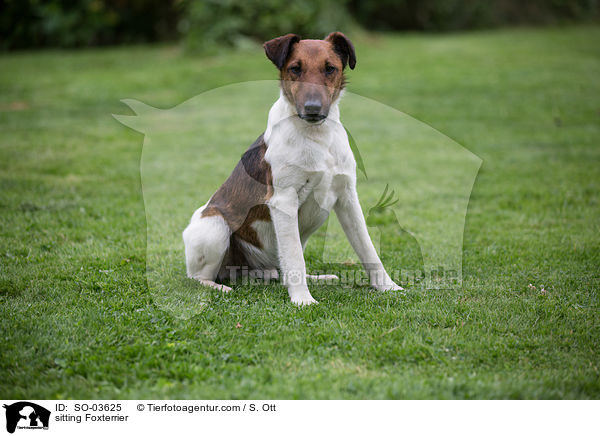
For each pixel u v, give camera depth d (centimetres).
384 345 310
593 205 592
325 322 342
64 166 734
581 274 420
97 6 1841
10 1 1794
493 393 269
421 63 1488
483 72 1380
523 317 349
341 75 362
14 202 591
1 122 967
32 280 409
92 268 435
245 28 1502
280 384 276
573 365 293
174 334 330
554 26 2334
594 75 1312
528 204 603
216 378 282
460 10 2261
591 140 850
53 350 310
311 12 1514
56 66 1504
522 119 993
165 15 1936
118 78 1300
